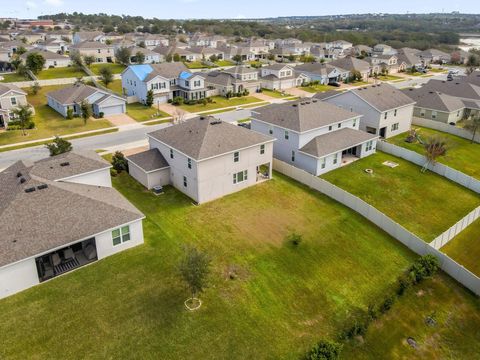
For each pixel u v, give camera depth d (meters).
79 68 95.12
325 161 40.91
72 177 28.80
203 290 22.91
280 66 91.50
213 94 80.25
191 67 109.81
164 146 35.84
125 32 186.75
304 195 35.78
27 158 43.06
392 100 54.19
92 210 25.11
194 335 20.19
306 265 26.47
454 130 56.22
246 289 23.69
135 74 71.25
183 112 64.12
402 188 38.94
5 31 171.00
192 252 21.89
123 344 19.38
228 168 34.22
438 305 24.39
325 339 20.62
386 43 184.38
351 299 23.92
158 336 19.97
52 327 20.06
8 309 21.00
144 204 32.78
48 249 22.25
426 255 26.86
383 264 27.38
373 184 39.44
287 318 21.91
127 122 58.03
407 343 21.52
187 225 29.88
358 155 45.72
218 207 32.88
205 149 32.59
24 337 19.42
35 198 24.22
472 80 75.81
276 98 79.88
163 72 75.88
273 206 33.53
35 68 84.25
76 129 53.88
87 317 20.80
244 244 28.00
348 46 166.50
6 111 53.94
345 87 95.12
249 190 36.19
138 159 36.38
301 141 41.22
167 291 22.94
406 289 25.02
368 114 52.06
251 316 21.72
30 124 53.19
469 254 29.64
